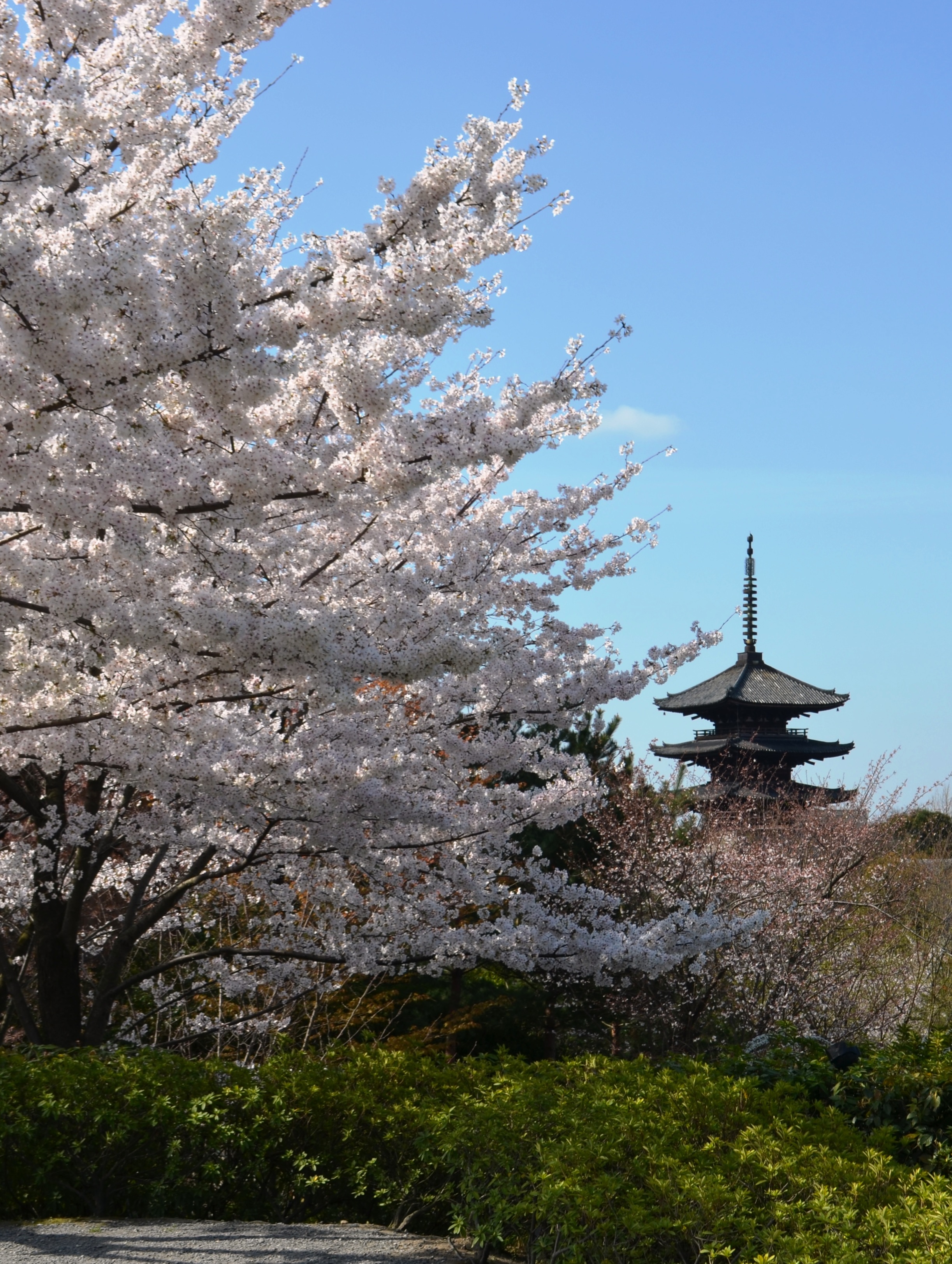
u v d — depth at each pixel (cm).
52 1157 587
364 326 453
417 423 478
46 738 625
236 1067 648
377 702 716
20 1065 627
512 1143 513
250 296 448
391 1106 600
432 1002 1135
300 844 757
